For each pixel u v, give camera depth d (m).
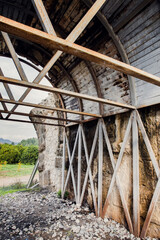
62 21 4.31
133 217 3.42
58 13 4.10
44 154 8.95
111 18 3.52
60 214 4.66
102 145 4.62
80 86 5.81
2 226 3.91
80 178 5.53
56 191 7.33
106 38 3.93
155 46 3.15
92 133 5.36
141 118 3.64
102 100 3.19
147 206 3.31
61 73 6.21
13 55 2.60
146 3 2.91
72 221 4.18
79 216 4.46
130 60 3.72
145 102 3.50
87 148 5.51
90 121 5.50
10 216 4.53
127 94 4.01
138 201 3.36
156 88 3.30
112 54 4.12
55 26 4.46
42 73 2.56
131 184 3.71
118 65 1.81
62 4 3.81
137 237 3.26
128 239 3.25
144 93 3.55
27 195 6.92
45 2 3.78
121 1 3.15
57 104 7.67
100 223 3.98
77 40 4.55
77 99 6.00
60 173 7.24
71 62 5.38
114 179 4.03
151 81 2.17
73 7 3.79
